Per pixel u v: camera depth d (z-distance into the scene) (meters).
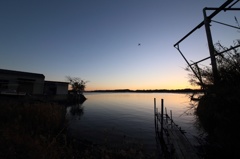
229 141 4.81
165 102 70.62
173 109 43.12
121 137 14.91
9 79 32.50
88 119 25.53
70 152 7.79
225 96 4.59
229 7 7.11
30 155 5.63
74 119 24.06
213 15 7.57
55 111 16.06
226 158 5.10
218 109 5.00
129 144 12.09
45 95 36.78
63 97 42.75
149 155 9.98
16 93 27.22
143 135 16.36
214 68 5.78
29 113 13.94
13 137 7.11
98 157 8.28
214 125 5.66
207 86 5.57
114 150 9.74
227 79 5.07
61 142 10.27
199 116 6.30
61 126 15.42
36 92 35.75
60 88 44.25
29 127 11.35
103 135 15.37
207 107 5.58
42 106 16.11
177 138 9.96
